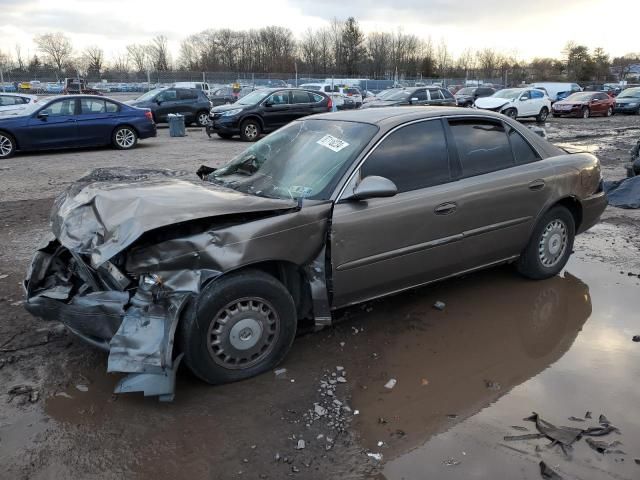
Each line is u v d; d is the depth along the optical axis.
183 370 3.51
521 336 3.99
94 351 3.72
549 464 2.66
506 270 5.27
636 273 5.25
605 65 82.50
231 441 2.83
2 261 5.52
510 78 66.06
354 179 3.64
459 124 4.30
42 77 45.50
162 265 3.01
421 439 2.86
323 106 18.61
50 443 2.81
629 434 2.89
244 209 3.17
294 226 3.33
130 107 15.30
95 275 3.30
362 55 86.62
